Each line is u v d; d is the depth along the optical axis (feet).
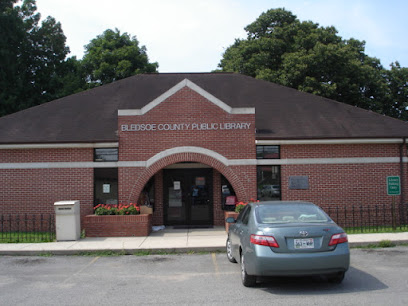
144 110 47.06
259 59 92.32
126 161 46.68
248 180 46.96
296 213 24.90
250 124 47.24
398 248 35.32
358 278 25.35
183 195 52.24
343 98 92.68
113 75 108.27
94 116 52.24
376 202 48.26
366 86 96.07
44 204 47.26
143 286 24.77
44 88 96.48
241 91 58.54
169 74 63.62
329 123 50.78
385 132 48.80
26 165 47.44
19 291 23.95
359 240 36.86
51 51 100.48
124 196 46.44
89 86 106.63
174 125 46.93
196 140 46.93
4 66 87.40
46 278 27.12
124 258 33.76
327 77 89.40
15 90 88.17
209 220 51.93
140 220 42.80
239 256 26.27
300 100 56.65
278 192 47.98
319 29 93.91
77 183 47.32
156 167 46.62
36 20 99.91
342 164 48.37
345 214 44.62
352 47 101.55
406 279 24.90
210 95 47.26
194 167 52.44
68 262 32.37
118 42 116.16
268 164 47.70
